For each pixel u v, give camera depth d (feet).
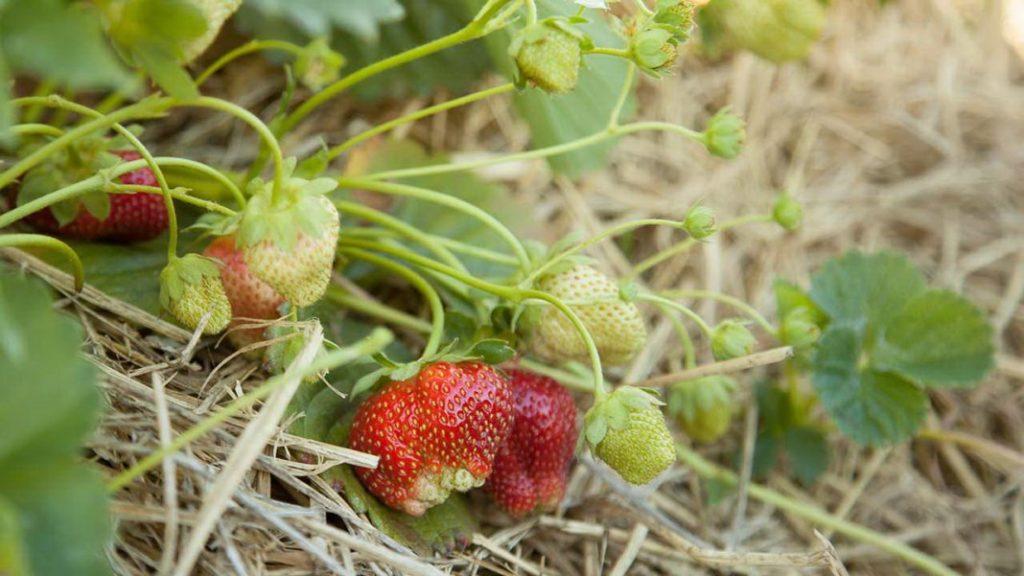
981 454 1.68
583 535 1.43
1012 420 1.72
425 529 1.32
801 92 1.98
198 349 1.33
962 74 2.09
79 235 1.36
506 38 1.49
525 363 1.43
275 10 1.13
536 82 1.22
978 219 1.93
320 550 1.19
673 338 1.70
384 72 1.67
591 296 1.35
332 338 1.42
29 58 1.03
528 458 1.36
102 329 1.31
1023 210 1.94
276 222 1.21
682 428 1.53
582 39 1.24
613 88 1.56
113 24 1.10
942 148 1.97
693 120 1.91
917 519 1.63
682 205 1.83
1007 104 2.05
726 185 1.87
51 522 1.05
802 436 1.61
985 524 1.64
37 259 1.31
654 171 1.86
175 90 1.13
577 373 1.50
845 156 1.95
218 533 1.18
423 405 1.27
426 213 1.60
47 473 1.06
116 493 1.18
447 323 1.40
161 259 1.37
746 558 1.39
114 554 1.15
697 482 1.58
